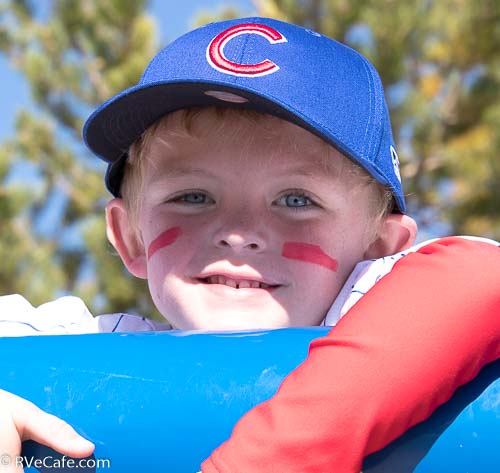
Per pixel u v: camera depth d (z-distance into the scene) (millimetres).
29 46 11828
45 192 11391
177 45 2438
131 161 2619
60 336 1628
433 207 11125
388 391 1457
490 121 10836
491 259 1613
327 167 2324
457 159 10797
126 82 11266
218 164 2312
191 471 1450
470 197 10883
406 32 10484
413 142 10961
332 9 10531
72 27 11672
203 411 1470
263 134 2316
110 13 11531
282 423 1435
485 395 1479
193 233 2312
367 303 1577
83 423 1478
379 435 1450
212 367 1510
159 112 2424
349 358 1484
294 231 2301
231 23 2477
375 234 2482
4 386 1522
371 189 2443
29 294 10305
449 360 1487
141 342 1577
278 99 2234
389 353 1484
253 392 1481
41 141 11453
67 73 11500
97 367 1525
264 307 2260
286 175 2299
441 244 1676
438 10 11117
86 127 2551
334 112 2297
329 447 1431
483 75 11273
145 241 2455
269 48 2336
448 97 11266
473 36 11086
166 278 2328
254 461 1414
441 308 1529
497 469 1435
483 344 1518
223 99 2311
